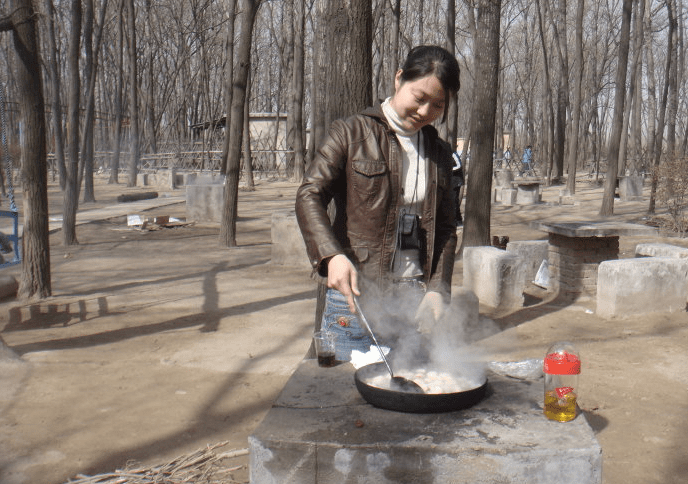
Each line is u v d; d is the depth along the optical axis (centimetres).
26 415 437
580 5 2269
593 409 446
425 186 269
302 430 205
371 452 195
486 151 898
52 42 2411
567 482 195
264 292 826
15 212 626
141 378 510
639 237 1315
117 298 788
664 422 424
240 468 356
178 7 3841
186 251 1159
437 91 244
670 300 708
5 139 627
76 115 1209
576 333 639
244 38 1153
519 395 235
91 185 2138
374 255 268
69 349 585
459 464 194
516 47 5100
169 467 356
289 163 3478
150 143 3884
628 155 4062
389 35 3131
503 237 917
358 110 470
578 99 2331
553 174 3662
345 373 256
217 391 481
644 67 4241
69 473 357
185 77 4178
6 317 699
